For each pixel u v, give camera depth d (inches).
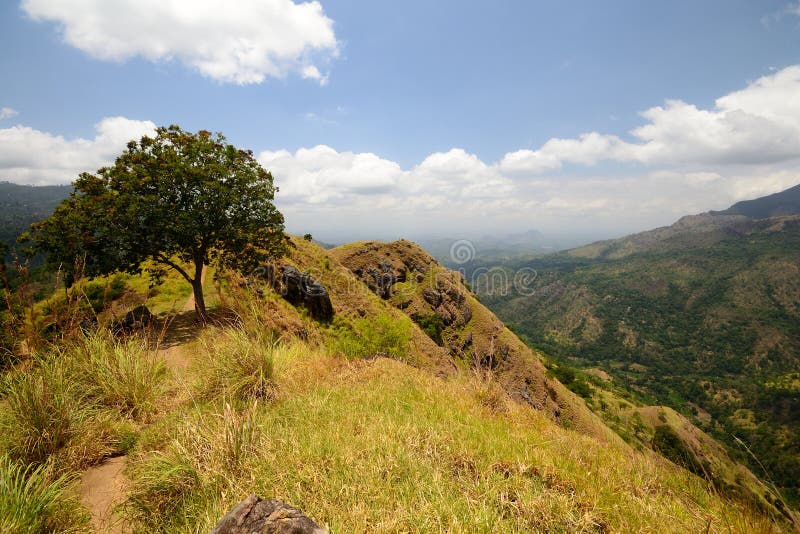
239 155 836.0
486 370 327.0
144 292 905.5
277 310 861.8
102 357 264.7
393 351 678.5
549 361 4448.8
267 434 186.9
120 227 665.6
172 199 717.3
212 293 944.9
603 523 133.2
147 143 729.6
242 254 854.5
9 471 139.9
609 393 4539.9
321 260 2017.7
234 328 323.6
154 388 281.7
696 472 158.2
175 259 1128.2
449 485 149.9
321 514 127.9
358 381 332.8
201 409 248.7
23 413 193.5
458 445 189.0
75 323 259.4
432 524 122.3
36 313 241.9
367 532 121.0
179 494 152.4
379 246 3870.6
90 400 243.3
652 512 139.1
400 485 147.8
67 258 601.3
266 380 278.2
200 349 325.4
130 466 191.9
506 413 276.7
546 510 134.6
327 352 499.5
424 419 223.8
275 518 95.7
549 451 191.9
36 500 137.7
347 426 206.5
